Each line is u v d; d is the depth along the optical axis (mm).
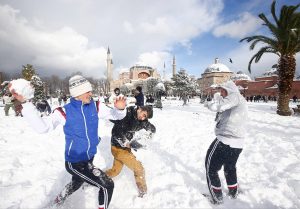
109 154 6227
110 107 3404
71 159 3084
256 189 4098
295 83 59188
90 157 3154
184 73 47344
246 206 3670
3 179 4527
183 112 18406
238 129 3549
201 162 5543
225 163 3697
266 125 11352
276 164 5312
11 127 10531
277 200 3803
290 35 16234
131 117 3873
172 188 4133
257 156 5891
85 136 3084
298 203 3721
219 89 3703
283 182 4355
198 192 4035
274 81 67938
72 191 3393
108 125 10742
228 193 3904
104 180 3113
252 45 17594
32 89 2809
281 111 17609
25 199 3781
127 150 4027
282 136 8422
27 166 5238
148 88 65438
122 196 3965
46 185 4273
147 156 6035
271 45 17859
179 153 6301
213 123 11734
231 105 3455
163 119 13312
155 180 4527
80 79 3092
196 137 8227
